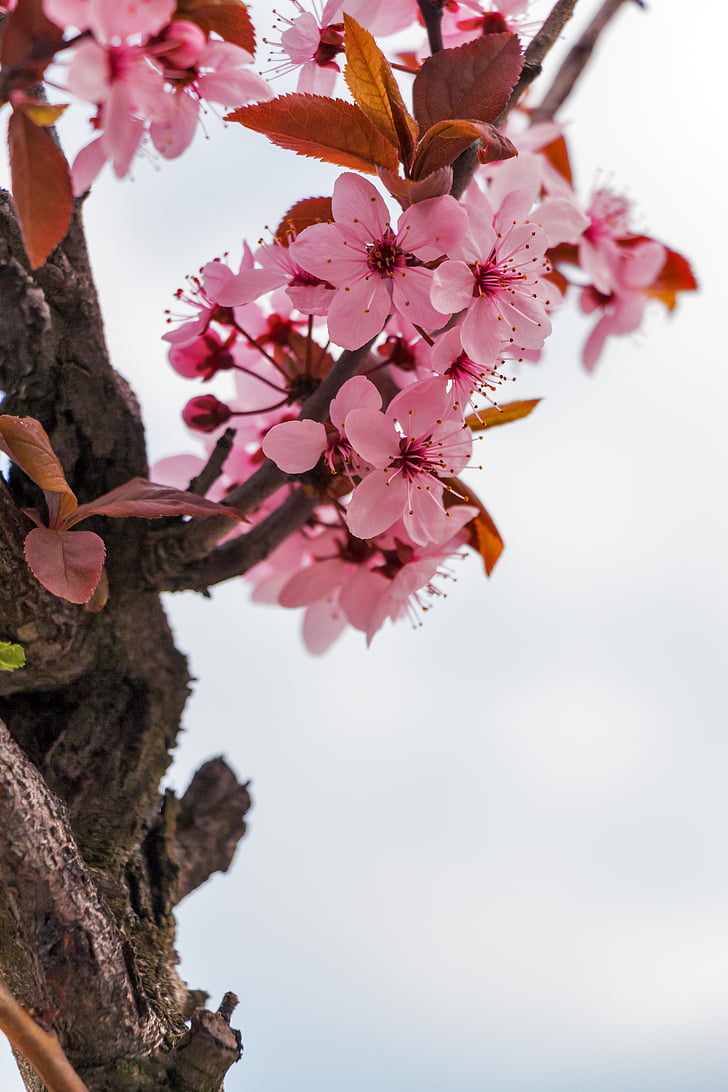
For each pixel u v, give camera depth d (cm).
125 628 67
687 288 72
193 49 61
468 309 62
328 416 64
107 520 67
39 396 66
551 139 71
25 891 62
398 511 63
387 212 62
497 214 63
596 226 71
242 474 68
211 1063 63
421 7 66
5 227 65
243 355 67
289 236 64
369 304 62
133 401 67
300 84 65
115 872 66
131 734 67
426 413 63
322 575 67
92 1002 62
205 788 69
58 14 59
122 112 60
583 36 71
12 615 64
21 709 66
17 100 60
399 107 62
